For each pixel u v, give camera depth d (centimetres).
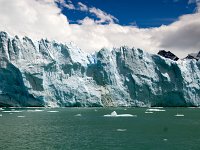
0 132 5444
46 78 15388
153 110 12975
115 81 16950
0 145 4188
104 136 5006
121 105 16638
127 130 5788
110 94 16600
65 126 6419
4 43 15138
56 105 15300
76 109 13588
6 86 14838
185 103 16850
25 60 15362
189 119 8275
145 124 6869
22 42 15775
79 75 16588
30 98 14875
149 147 4091
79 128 6084
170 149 3972
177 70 17138
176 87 16962
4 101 14800
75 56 16812
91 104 16025
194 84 17288
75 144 4284
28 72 14788
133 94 16912
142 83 16912
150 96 16888
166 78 17088
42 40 16412
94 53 18800
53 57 16025
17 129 5881
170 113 10988
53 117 8781
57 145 4212
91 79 16825
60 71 16025
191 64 17812
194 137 4931
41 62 15475
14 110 12400
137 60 17500
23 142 4422
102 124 6844
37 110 12406
